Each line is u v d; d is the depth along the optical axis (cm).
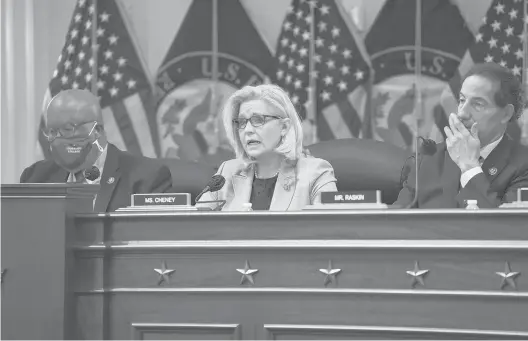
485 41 1397
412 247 539
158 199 668
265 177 847
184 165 1134
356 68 1419
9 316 584
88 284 598
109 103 1485
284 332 564
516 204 611
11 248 586
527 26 1381
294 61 1424
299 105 1348
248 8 1492
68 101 833
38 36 1498
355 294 550
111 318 595
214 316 577
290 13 1435
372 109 1417
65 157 838
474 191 736
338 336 554
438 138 1393
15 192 586
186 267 583
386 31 1429
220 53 1489
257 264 571
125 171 933
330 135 1410
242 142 830
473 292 528
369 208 599
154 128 1485
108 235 600
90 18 1477
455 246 531
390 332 543
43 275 581
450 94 1398
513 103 804
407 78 1416
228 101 838
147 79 1496
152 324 586
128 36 1492
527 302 518
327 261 559
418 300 540
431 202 801
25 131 1458
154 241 591
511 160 809
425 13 1419
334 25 1424
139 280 591
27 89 1470
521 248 518
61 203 584
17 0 1467
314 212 562
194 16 1498
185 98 1491
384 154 1038
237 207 832
